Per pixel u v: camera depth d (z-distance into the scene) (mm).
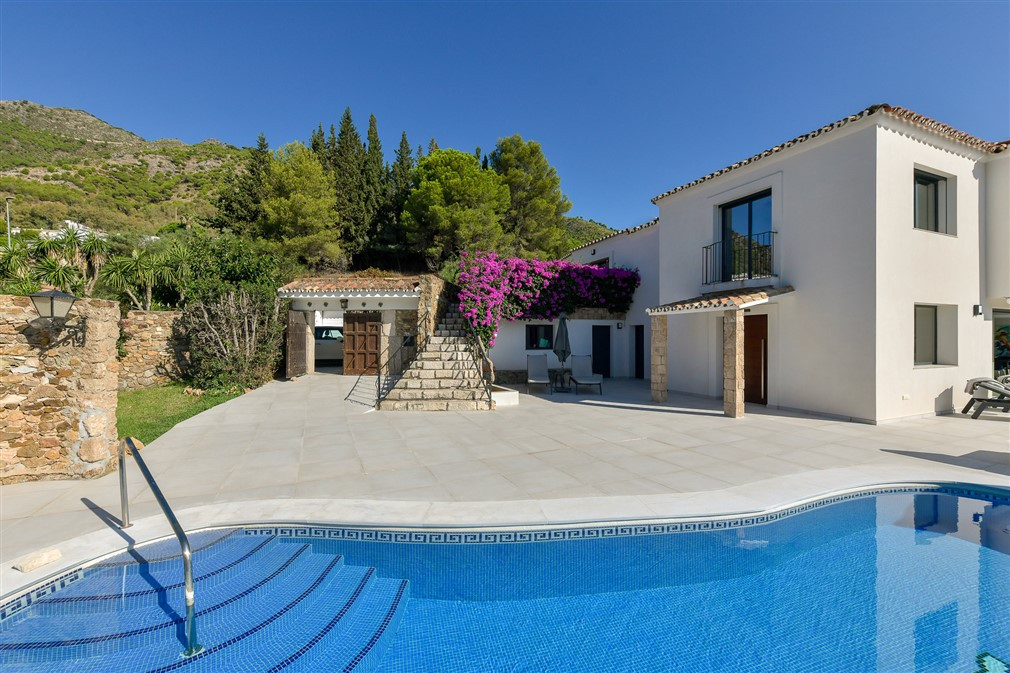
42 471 6016
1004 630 3436
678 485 5773
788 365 11055
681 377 14297
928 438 8242
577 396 13609
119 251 21641
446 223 27594
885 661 3125
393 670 3168
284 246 27828
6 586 3451
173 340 14422
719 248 13102
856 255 9625
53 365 6094
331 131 41156
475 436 8508
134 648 3139
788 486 5688
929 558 4465
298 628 3432
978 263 11133
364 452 7395
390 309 17281
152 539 4258
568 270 17406
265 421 9773
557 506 5051
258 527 4648
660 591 4078
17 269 14547
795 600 3871
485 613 3805
